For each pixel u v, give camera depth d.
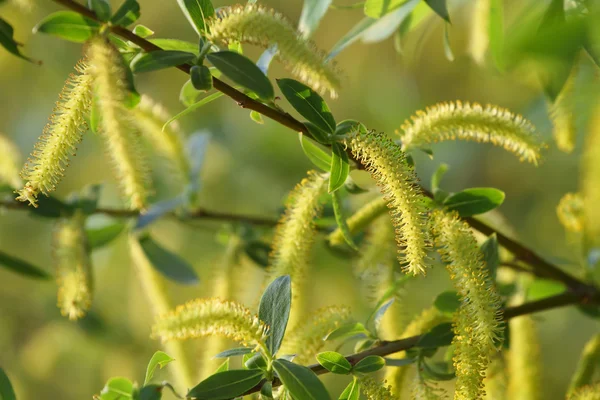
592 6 0.86
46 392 1.56
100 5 0.95
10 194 1.11
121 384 0.95
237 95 0.97
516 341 1.04
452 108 0.99
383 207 1.02
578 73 0.98
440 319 1.00
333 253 1.13
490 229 1.03
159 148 1.14
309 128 0.98
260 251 1.15
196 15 0.97
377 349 0.98
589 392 1.00
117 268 1.49
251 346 0.97
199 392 0.95
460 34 1.32
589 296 1.04
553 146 1.62
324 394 0.94
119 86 0.94
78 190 1.62
